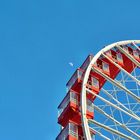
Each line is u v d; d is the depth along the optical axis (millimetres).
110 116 30156
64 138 30172
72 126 30578
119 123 30016
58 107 33188
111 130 29297
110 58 36062
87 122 28781
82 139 30562
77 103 32156
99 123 29266
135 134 30172
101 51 35031
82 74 34031
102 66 35375
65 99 32781
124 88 31984
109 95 31375
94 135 28906
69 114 31766
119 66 33906
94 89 32906
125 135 29344
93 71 34000
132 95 31938
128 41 37750
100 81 34656
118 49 37219
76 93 32750
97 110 30453
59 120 32250
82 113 29344
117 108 30562
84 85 31297
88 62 34344
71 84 34250
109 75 35438
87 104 30375
